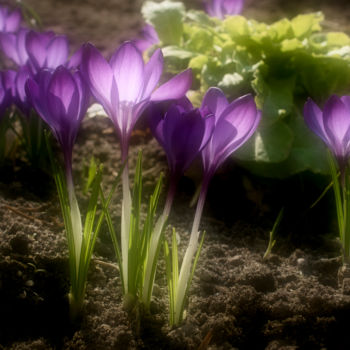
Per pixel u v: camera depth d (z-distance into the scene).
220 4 0.79
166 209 0.51
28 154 0.69
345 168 0.54
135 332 0.52
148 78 0.49
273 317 0.54
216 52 0.73
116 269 0.57
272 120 0.64
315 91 0.70
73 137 0.50
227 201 0.67
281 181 0.68
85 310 0.53
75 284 0.52
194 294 0.56
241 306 0.54
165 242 0.51
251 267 0.57
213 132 0.49
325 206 0.66
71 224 0.51
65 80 0.48
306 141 0.66
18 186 0.66
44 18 1.26
